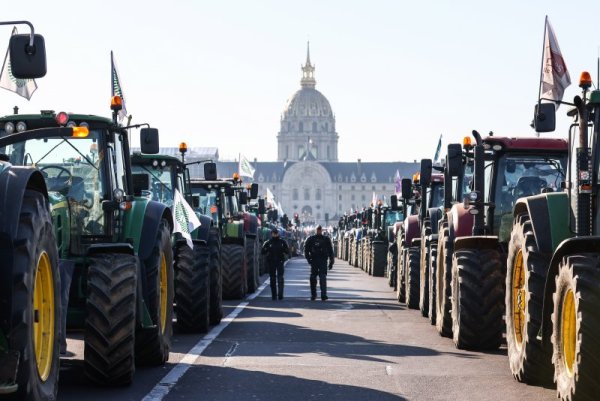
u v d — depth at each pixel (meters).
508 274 23.61
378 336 33.34
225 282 52.19
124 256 21.81
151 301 24.23
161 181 39.47
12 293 15.59
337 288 66.06
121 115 40.72
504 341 31.38
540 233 20.95
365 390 21.84
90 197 23.30
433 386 22.39
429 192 49.00
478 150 29.59
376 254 84.81
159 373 23.95
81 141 23.50
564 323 18.67
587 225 19.77
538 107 22.58
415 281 46.19
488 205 30.31
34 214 16.16
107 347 21.22
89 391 21.22
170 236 26.12
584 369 17.28
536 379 22.06
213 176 49.72
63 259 20.08
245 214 60.38
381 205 86.06
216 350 28.94
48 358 17.22
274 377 23.64
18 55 16.59
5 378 15.22
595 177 19.89
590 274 17.66
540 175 30.59
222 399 20.58
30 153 23.44
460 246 29.28
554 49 33.00
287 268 110.19
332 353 28.41
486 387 22.23
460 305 28.55
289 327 36.53
